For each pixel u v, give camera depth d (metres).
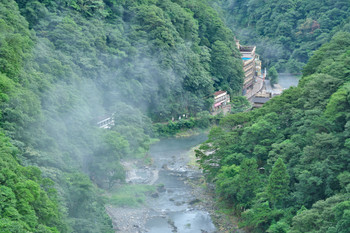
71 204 59.00
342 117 64.06
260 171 74.50
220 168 80.56
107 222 64.31
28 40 86.81
